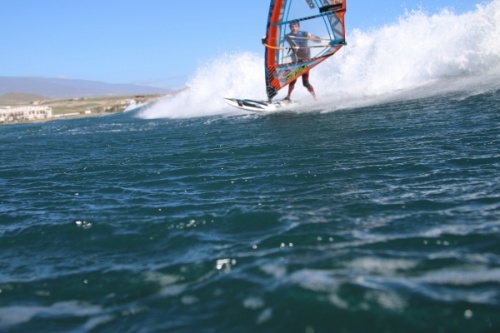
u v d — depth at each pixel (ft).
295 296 9.35
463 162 19.51
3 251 14.49
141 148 36.60
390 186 17.17
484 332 7.82
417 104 38.68
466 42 50.26
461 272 9.91
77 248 14.08
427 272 10.03
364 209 14.73
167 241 13.79
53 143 49.90
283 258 11.41
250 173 21.84
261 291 9.77
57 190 23.25
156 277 11.26
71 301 10.62
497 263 10.22
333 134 30.45
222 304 9.51
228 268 11.23
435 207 14.33
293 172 20.95
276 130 35.91
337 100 49.19
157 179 23.22
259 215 15.08
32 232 15.96
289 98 50.65
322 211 14.93
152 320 9.27
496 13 48.49
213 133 40.04
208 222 14.97
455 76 49.88
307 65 47.14
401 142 25.22
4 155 42.06
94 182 24.34
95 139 49.26
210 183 20.84
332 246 11.90
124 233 14.82
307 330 8.29
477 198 14.79
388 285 9.53
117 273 11.80
